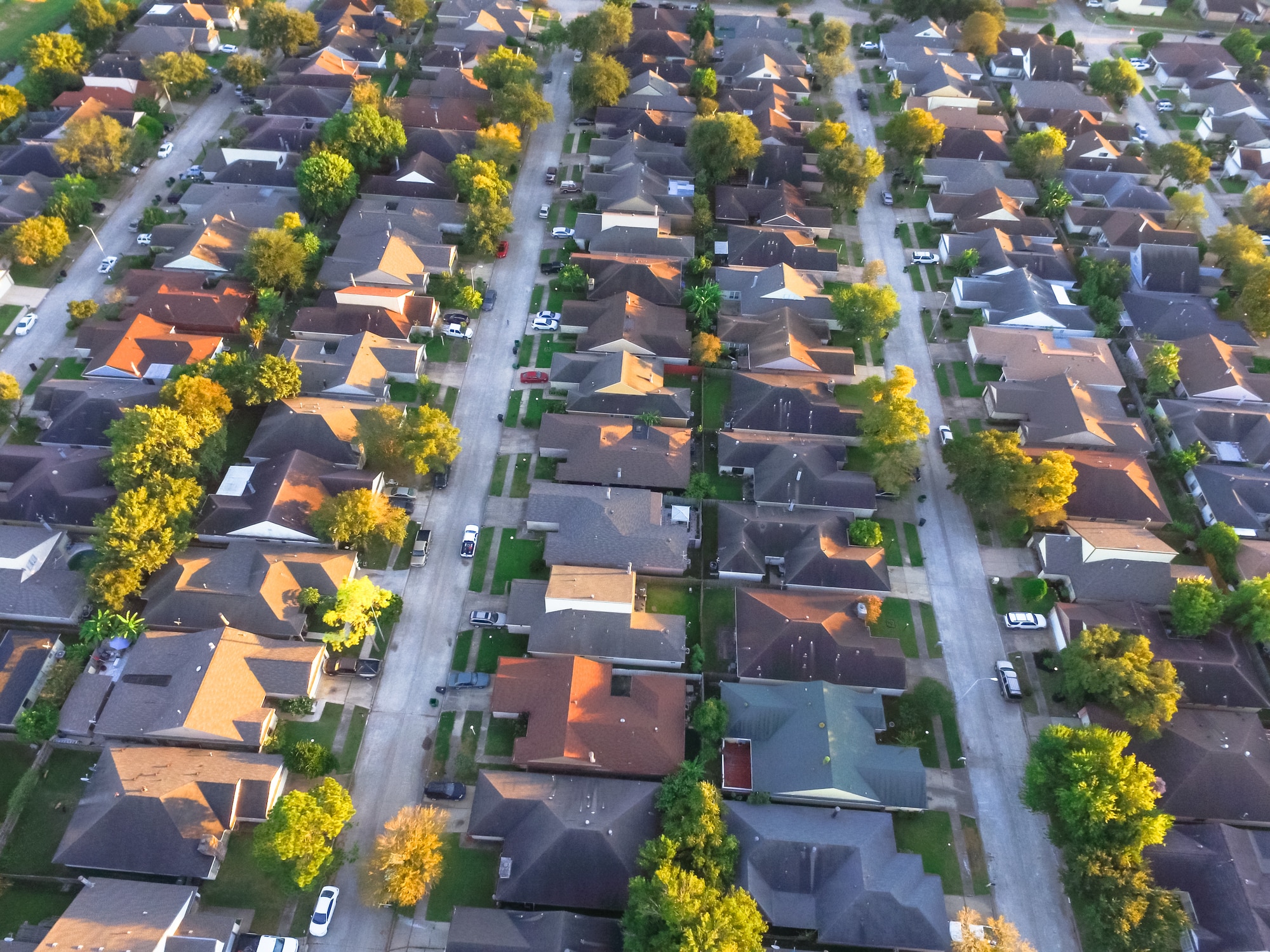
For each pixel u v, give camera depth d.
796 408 123.94
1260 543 111.12
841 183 160.38
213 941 75.50
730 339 136.50
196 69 182.38
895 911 78.69
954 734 96.12
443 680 98.25
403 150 166.75
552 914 78.62
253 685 92.62
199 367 123.44
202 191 156.75
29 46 179.38
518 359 135.12
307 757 86.81
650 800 85.38
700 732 92.06
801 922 79.81
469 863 84.81
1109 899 78.00
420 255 145.62
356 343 129.75
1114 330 143.50
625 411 124.44
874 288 137.38
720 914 71.94
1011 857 87.50
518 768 91.75
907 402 114.44
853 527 110.06
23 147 160.50
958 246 154.38
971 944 74.81
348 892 82.31
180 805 82.62
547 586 103.31
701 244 158.00
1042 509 108.62
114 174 164.12
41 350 132.00
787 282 142.00
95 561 102.62
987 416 130.25
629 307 136.12
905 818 89.50
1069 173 173.88
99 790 83.88
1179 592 101.44
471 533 110.25
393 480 117.19
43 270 144.75
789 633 98.25
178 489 103.75
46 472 109.69
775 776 88.44
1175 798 88.94
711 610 106.00
